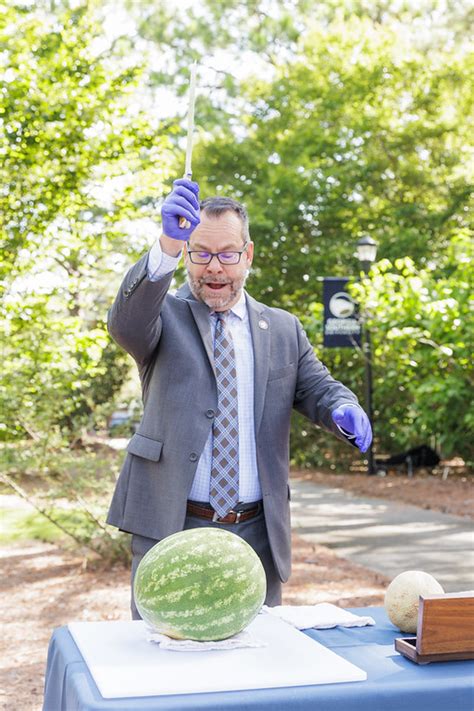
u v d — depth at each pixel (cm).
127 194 875
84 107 813
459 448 1270
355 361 1420
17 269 788
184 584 195
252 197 1823
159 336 270
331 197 1750
